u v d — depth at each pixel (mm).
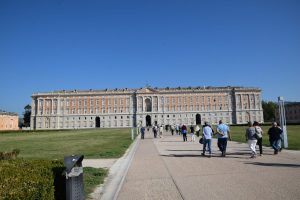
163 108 170250
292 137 42156
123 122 170750
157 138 54750
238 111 167500
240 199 10383
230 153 24844
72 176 8875
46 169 9328
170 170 16922
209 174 15227
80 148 33156
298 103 161375
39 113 170875
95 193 12016
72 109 171750
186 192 11609
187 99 170375
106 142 43469
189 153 26000
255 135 21719
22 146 37156
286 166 17219
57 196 9336
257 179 13578
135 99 171750
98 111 171750
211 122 168375
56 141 47562
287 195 10719
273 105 193250
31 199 7223
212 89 170500
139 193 11766
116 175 15914
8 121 153375
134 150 30438
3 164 10320
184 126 44375
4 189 7246
